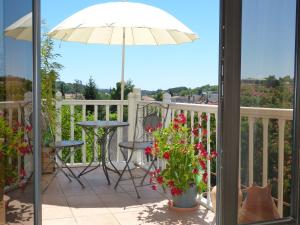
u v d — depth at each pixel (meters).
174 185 3.60
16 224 2.40
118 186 4.62
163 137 3.75
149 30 5.08
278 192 2.94
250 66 2.73
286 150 2.95
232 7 2.62
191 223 3.34
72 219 3.46
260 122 2.81
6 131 2.36
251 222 2.81
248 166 2.79
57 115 5.48
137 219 3.45
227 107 2.65
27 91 2.34
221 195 2.68
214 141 4.55
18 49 2.33
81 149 6.07
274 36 2.84
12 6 2.31
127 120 6.09
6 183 2.39
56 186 4.59
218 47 2.69
